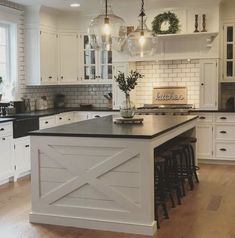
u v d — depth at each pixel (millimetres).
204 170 6465
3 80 6840
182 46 6996
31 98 7469
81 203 4012
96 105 8164
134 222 3820
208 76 6926
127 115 4926
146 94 7715
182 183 5090
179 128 4949
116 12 7258
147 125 4586
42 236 3730
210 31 6805
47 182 4109
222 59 7078
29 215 4156
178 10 6934
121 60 7383
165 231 3838
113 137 3822
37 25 7102
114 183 3879
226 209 4473
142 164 3760
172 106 7254
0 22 6727
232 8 6980
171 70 7527
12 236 3729
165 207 4223
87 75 7797
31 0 6609
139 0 6691
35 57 7176
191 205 4648
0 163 5500
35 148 4109
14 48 7000
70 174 4023
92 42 4758
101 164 3895
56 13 7566
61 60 7730
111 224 3885
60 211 4074
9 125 5676
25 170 6086
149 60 7281
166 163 4555
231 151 6797
